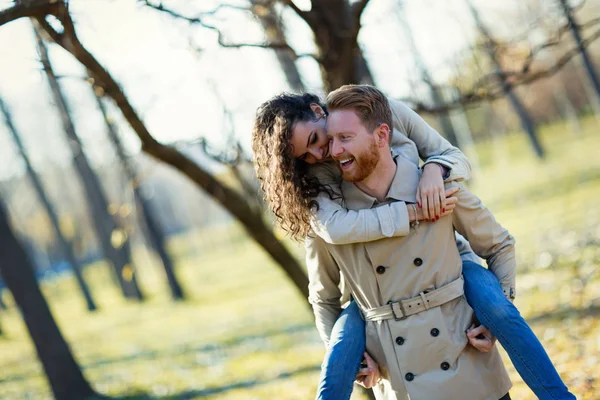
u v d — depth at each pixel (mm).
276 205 2680
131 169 4965
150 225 23250
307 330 11758
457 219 2703
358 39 4223
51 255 50125
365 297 2742
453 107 4426
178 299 23062
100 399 9797
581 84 40469
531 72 4320
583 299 7805
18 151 26875
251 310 16578
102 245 25828
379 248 2641
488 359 2723
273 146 2613
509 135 46344
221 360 10859
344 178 2584
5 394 11523
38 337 9961
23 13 3084
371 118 2531
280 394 7574
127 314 22406
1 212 9953
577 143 32938
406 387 2668
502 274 2779
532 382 2541
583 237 11391
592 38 4199
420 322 2646
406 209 2568
